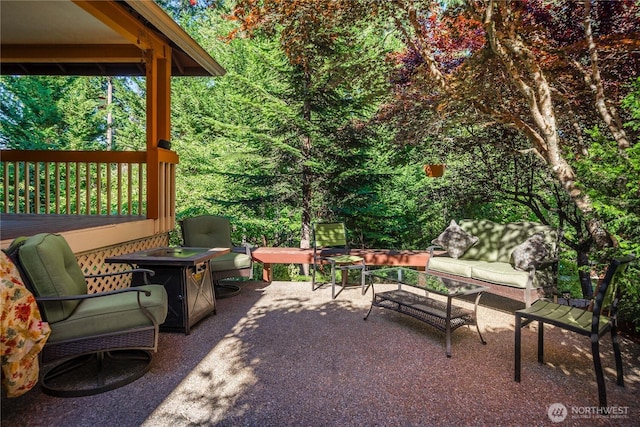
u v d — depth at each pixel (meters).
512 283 3.78
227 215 8.81
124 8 3.88
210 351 2.94
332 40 5.00
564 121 4.67
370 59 5.32
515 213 7.66
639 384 2.49
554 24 4.18
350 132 6.89
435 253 5.39
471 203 6.42
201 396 2.27
